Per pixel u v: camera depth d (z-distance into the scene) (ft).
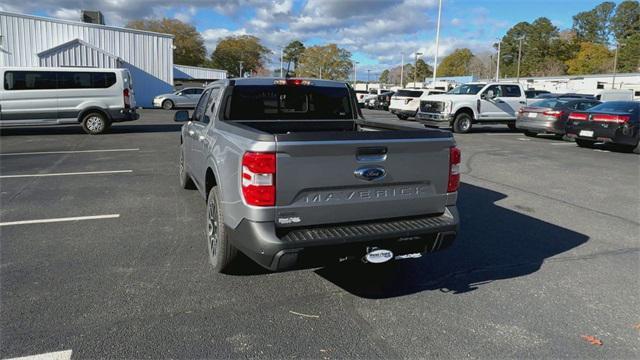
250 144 11.07
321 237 11.19
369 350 10.43
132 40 112.57
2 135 49.62
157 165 32.63
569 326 11.68
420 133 12.34
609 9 399.03
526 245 17.70
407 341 10.84
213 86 18.47
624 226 20.40
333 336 10.98
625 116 43.01
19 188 25.14
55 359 9.76
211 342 10.55
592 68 335.47
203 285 13.50
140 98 115.75
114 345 10.32
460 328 11.48
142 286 13.32
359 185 11.72
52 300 12.33
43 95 48.65
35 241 16.85
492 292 13.56
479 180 29.76
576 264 15.85
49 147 40.98
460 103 59.57
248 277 14.12
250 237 11.17
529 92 72.84
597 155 42.01
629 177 31.58
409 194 12.45
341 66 311.88
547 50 371.56
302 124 17.85
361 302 12.78
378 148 11.78
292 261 11.13
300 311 12.16
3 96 47.42
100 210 21.04
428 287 13.84
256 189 10.86
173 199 23.08
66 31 104.78
